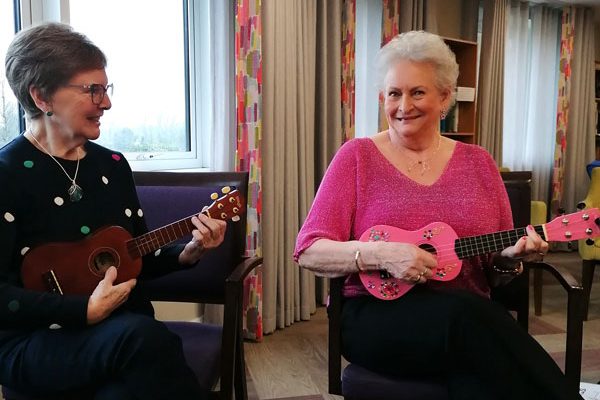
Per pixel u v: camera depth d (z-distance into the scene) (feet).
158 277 4.71
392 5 11.73
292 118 9.29
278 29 8.75
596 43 18.22
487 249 4.16
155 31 8.83
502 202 4.52
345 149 4.63
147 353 3.37
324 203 4.43
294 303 9.77
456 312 3.68
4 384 3.65
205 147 9.62
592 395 5.37
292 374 7.53
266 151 8.79
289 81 9.11
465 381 3.63
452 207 4.34
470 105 13.39
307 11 9.64
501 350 3.53
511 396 3.47
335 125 10.27
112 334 3.43
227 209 4.42
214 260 5.11
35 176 3.83
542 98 16.43
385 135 4.76
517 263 4.39
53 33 3.72
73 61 3.70
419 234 4.25
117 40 8.32
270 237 8.94
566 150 16.94
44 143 3.99
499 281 4.61
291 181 9.37
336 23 10.10
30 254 3.74
